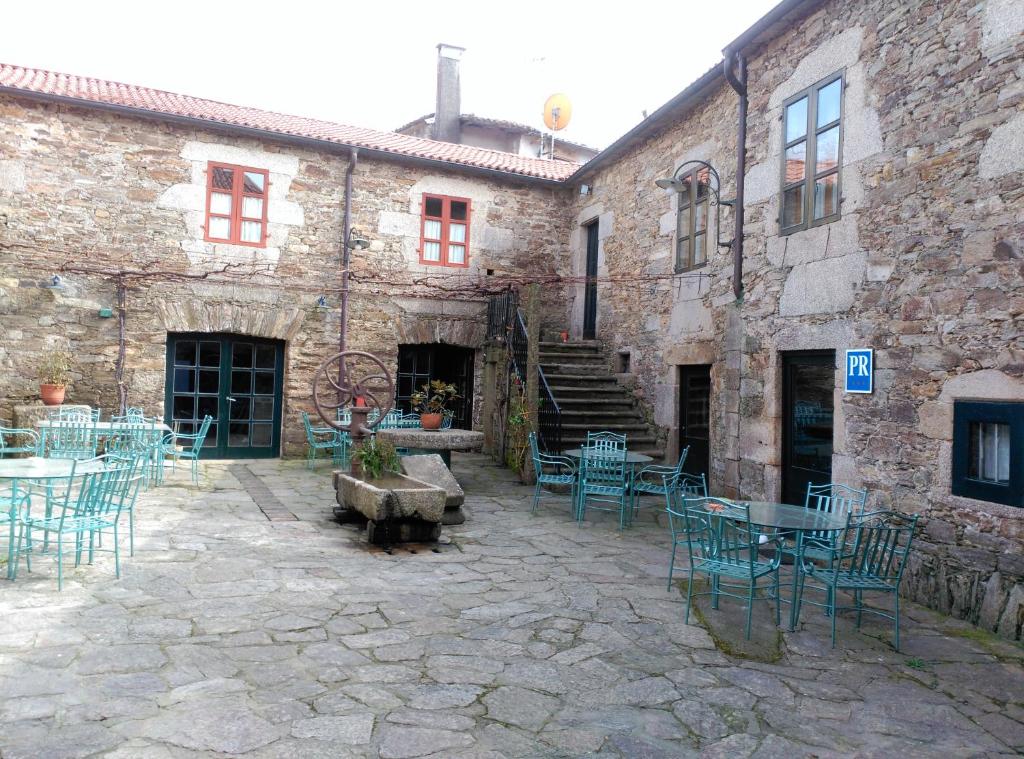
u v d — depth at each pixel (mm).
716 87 7879
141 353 9320
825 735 2752
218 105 10750
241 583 4309
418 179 10875
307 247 10172
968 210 4363
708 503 4363
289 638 3484
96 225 9078
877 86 5125
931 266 4613
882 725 2850
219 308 9688
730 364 6883
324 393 10273
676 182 7777
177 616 3705
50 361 8812
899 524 4754
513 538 5836
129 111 9031
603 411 9398
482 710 2836
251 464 9531
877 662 3512
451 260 11195
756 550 4223
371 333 10555
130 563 4625
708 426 8172
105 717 2625
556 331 11820
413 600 4156
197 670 3070
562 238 11898
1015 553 3969
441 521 5789
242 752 2438
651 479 8859
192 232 9539
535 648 3508
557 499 7680
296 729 2611
